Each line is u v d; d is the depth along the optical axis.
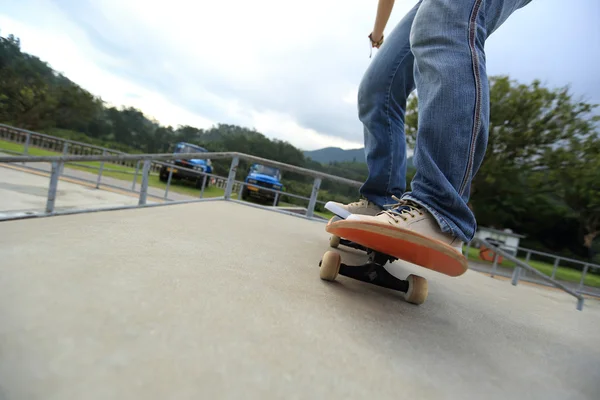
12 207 5.11
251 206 3.78
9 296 0.64
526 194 15.05
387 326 0.85
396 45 1.53
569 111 11.96
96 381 0.45
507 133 12.54
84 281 0.78
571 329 1.32
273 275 1.09
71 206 5.90
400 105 1.63
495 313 1.29
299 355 0.62
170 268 0.98
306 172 3.70
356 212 1.63
